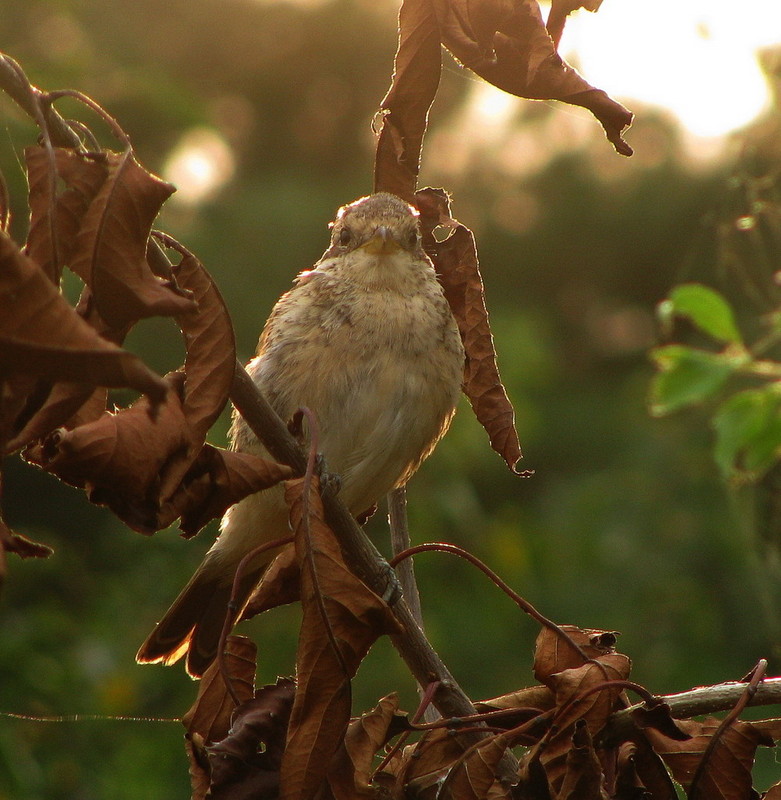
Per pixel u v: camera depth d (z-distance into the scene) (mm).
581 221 28156
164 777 12758
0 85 3828
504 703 4781
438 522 16391
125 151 3775
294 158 29391
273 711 4281
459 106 26281
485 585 17250
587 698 4395
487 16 4676
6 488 17531
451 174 27828
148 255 4184
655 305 28781
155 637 7605
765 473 8844
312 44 28953
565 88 4559
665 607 18344
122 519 3922
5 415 3471
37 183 3725
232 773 4195
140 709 13469
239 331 20953
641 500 19734
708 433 19844
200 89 28734
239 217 23219
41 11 17359
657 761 4414
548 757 4238
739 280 10086
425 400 7254
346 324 7207
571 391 26688
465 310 5816
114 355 2998
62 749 12430
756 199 9570
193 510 4039
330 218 23922
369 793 4195
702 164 27141
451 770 4320
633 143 27297
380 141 5582
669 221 27281
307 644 4027
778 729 4402
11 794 10523
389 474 7453
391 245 7250
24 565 13898
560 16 4793
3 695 12070
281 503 7297
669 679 17688
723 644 17953
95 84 17797
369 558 4867
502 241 28391
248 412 4543
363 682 15922
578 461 24438
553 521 20391
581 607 18391
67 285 13117
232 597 4441
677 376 7629
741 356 7684
